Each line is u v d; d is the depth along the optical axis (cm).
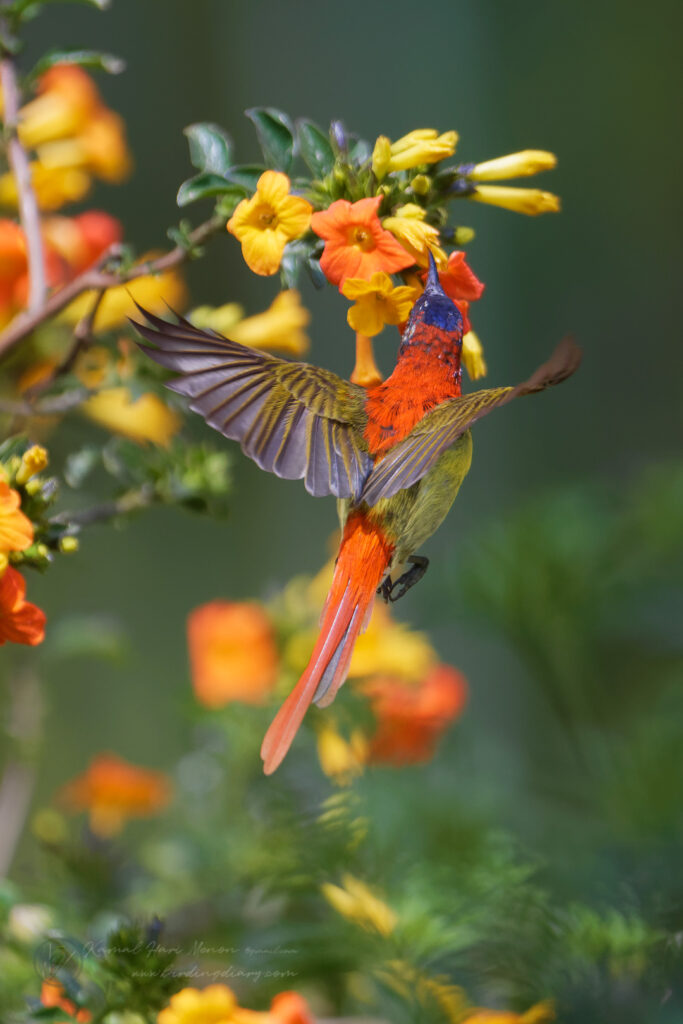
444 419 315
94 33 543
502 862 328
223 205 320
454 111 602
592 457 560
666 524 348
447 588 348
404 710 343
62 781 404
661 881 326
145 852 343
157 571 480
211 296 527
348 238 317
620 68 624
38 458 318
